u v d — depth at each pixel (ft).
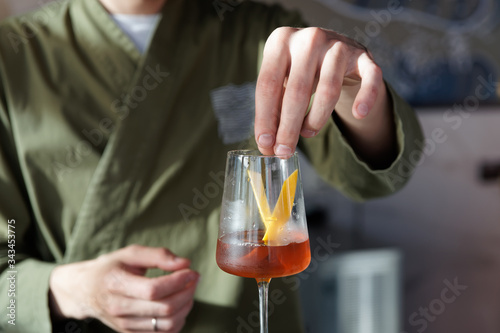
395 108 2.46
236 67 3.20
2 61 2.97
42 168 2.96
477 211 8.53
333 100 2.12
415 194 8.50
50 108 2.97
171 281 2.65
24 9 5.37
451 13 7.93
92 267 2.71
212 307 3.03
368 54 2.20
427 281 8.33
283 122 2.13
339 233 8.36
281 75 2.18
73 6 3.12
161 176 3.02
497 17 8.02
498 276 8.38
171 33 3.07
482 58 8.12
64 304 2.75
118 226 2.96
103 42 3.04
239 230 2.17
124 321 2.68
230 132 3.18
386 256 7.50
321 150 3.02
